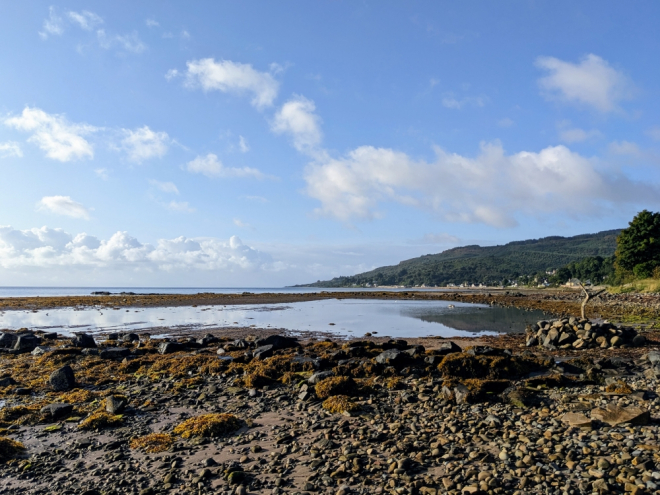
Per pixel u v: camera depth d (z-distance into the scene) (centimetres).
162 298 9769
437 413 1173
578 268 16425
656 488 658
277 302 8225
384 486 734
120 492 755
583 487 689
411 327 3797
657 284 6988
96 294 13675
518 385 1454
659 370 1508
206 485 768
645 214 8069
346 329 3647
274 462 859
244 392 1491
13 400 1438
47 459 923
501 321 4319
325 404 1262
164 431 1102
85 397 1430
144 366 1991
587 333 2484
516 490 694
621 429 936
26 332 3067
